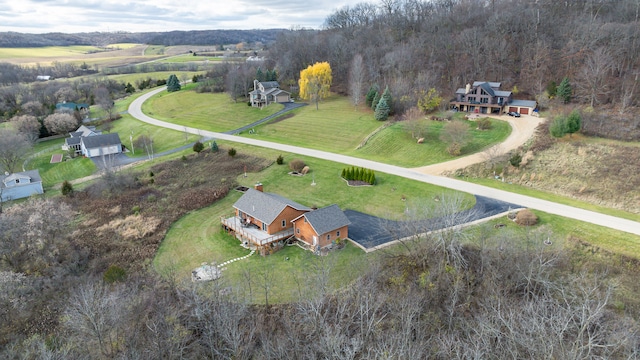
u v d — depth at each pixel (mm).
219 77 138125
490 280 34625
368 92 96875
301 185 60938
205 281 38750
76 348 29609
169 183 64812
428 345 29047
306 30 184500
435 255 38281
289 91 118750
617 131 63312
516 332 25719
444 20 125438
